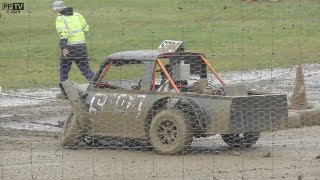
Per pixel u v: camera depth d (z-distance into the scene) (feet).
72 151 109.60
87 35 261.24
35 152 108.06
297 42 251.39
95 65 205.16
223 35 266.57
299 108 141.08
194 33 269.85
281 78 194.18
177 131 103.65
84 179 89.92
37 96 166.09
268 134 123.44
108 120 110.11
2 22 286.87
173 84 107.24
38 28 277.85
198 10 335.06
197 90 111.24
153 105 106.42
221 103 102.94
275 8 334.24
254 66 212.02
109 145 113.39
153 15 318.24
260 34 269.23
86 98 112.57
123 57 111.24
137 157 103.86
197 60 114.01
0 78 185.78
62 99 159.43
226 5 343.87
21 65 201.98
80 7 336.29
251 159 102.06
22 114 147.33
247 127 104.01
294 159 101.81
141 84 108.68
